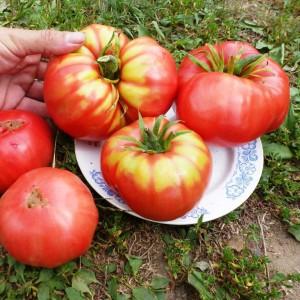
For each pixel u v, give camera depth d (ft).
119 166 0.90
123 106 0.99
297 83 1.34
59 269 0.94
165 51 1.00
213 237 1.05
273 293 0.95
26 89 1.17
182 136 0.92
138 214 0.95
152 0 1.50
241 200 1.02
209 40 1.43
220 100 0.94
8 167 0.95
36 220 0.84
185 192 0.89
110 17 1.41
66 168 1.10
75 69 0.95
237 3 1.54
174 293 0.97
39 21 1.36
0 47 1.04
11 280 0.93
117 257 1.00
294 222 1.09
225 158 1.09
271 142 1.19
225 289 0.97
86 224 0.88
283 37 1.46
